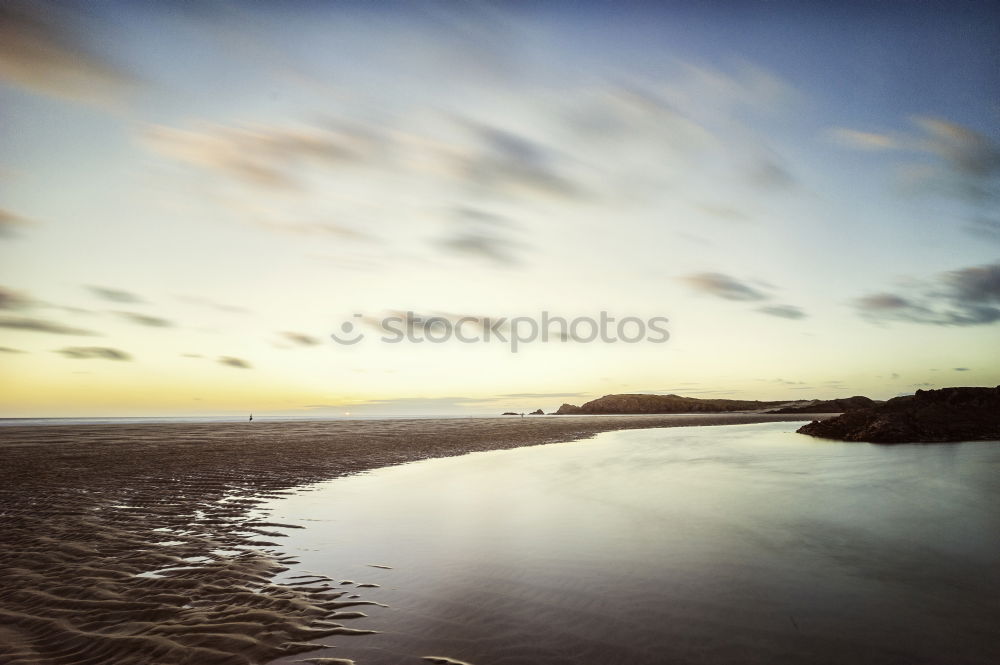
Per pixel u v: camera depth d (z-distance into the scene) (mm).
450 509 11117
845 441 27656
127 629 5270
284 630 5234
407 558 7699
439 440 30891
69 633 5176
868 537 8586
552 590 6344
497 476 16016
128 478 15000
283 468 17422
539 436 36406
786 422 62375
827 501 11602
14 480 14609
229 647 4875
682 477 15734
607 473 16766
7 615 5590
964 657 4637
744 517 10211
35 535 8852
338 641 5004
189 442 27562
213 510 10953
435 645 4918
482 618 5527
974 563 7188
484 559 7625
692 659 4613
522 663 4562
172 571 7062
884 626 5254
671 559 7551
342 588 6445
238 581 6672
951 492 12344
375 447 25359
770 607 5758
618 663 4551
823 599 5977
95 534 8945
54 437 32375
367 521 10039
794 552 7824
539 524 9805
